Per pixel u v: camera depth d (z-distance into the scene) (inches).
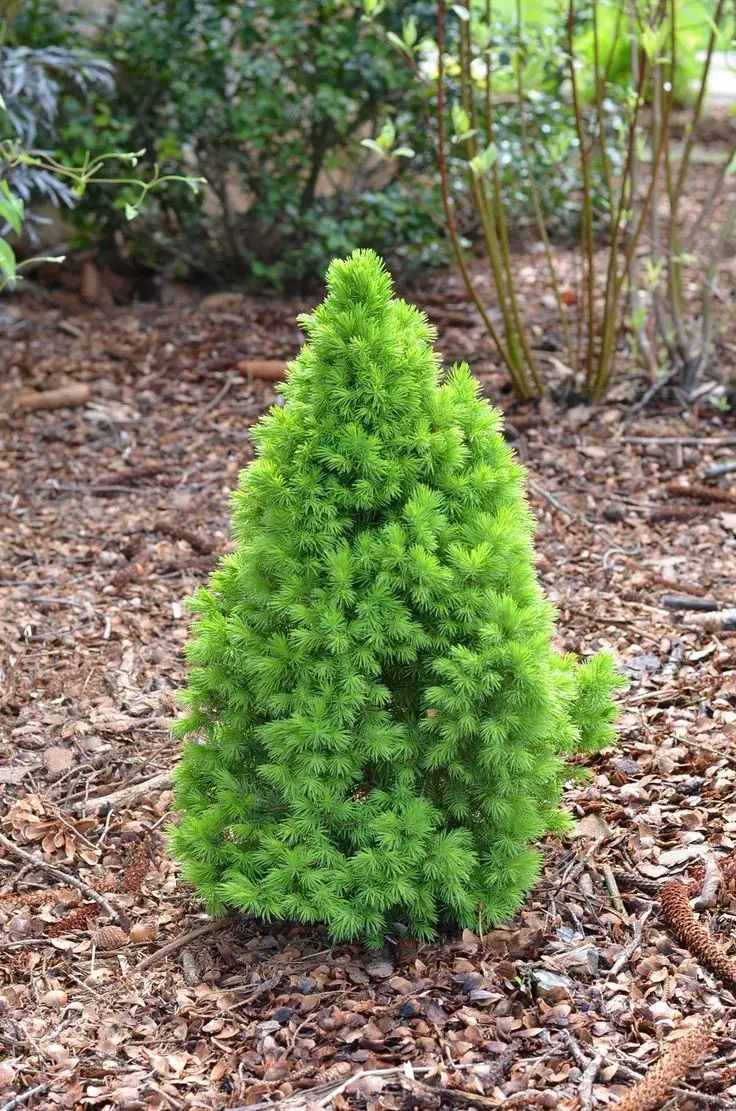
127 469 86.9
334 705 46.8
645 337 99.8
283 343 107.3
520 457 85.0
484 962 48.1
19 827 56.1
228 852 48.5
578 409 90.7
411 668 48.0
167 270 126.2
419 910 47.9
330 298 47.7
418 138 115.5
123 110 115.7
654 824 54.3
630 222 100.0
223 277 123.6
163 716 62.5
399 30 110.3
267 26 110.9
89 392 97.8
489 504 48.8
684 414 90.4
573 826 52.6
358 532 47.9
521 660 46.1
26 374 102.0
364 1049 45.3
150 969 49.2
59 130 111.5
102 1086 44.9
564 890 51.6
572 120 123.3
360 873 46.9
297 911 46.9
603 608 69.5
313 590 47.1
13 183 93.2
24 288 120.2
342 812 47.3
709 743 58.7
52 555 76.6
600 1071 44.4
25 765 59.6
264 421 48.8
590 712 50.8
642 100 82.1
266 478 47.2
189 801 50.2
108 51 114.6
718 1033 45.5
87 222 120.8
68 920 51.3
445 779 48.5
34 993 48.4
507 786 47.1
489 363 100.8
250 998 47.6
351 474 47.6
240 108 109.5
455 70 84.7
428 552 46.9
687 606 69.1
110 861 54.4
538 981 47.4
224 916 51.0
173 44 111.4
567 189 127.0
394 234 116.4
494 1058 44.9
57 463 88.3
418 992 47.1
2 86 97.7
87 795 57.8
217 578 50.0
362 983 47.7
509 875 48.1
